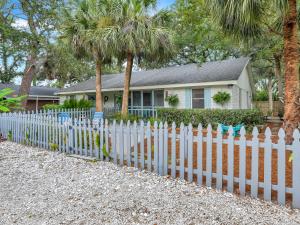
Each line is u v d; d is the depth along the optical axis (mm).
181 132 3967
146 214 2752
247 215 2674
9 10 12156
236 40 5426
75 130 5715
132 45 10070
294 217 2643
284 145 3000
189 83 12609
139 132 4559
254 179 3227
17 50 13492
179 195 3266
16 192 3455
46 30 13297
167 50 10875
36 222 2611
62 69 19000
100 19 11055
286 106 4719
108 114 14539
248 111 10312
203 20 9641
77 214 2777
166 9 10914
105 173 4270
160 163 4219
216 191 3434
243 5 4070
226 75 12117
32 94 22156
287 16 4566
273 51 11078
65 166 4758
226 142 3473
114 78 19609
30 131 7035
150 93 15133
